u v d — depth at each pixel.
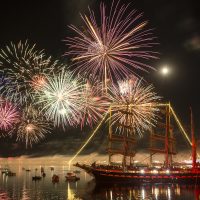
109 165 119.06
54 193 94.62
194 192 93.81
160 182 112.75
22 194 93.00
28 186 112.50
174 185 110.81
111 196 88.00
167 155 121.75
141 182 112.81
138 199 83.38
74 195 90.44
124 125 118.00
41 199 84.06
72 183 123.56
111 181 113.44
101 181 114.25
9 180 135.62
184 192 93.81
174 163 124.12
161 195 88.88
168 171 113.19
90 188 105.94
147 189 101.50
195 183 112.44
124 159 118.00
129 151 120.38
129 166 117.94
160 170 113.31
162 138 123.31
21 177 151.38
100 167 116.62
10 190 101.75
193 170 113.19
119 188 105.19
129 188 104.62
